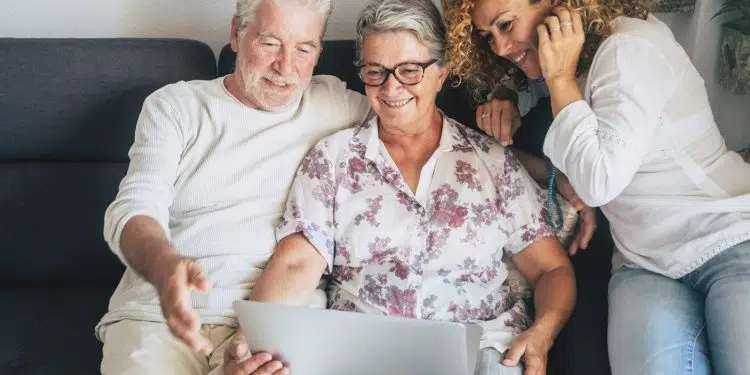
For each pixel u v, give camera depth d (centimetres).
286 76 175
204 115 181
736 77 195
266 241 177
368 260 174
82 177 202
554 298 171
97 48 197
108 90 197
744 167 166
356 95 190
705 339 159
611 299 169
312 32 174
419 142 179
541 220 177
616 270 176
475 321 171
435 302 171
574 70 163
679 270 163
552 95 162
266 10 171
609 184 155
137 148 178
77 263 203
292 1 171
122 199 166
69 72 196
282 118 183
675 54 163
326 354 144
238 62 178
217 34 219
